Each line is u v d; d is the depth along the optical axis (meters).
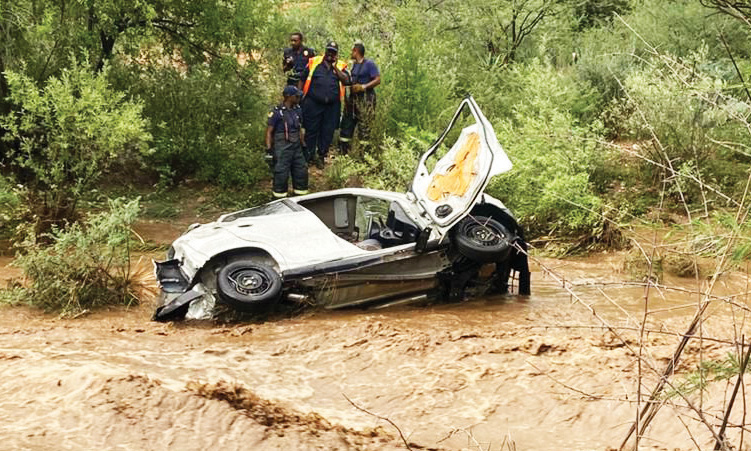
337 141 15.73
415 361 6.89
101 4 12.84
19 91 11.34
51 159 11.84
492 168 8.44
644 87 13.59
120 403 5.15
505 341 7.19
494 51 18.39
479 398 6.21
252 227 8.63
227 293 7.89
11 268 10.20
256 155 14.53
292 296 8.15
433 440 5.51
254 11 14.45
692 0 17.06
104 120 11.44
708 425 3.60
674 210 12.07
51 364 6.00
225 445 4.89
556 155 12.31
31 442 4.71
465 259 8.91
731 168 12.28
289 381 6.50
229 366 6.67
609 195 12.52
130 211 9.23
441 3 18.66
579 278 10.23
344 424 5.59
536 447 5.45
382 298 8.66
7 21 12.63
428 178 9.13
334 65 14.21
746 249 3.50
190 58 14.67
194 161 14.53
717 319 8.09
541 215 12.09
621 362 6.62
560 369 6.59
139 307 8.98
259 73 15.10
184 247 8.49
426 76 15.17
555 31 18.70
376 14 18.45
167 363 6.55
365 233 9.55
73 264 8.91
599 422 5.79
